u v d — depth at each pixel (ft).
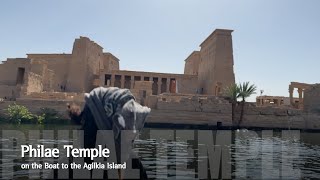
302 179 39.24
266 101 227.81
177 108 167.53
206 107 171.01
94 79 250.16
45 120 146.72
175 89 268.82
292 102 224.33
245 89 175.32
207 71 250.57
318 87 196.03
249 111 180.65
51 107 152.46
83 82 231.71
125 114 11.02
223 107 172.55
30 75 172.55
